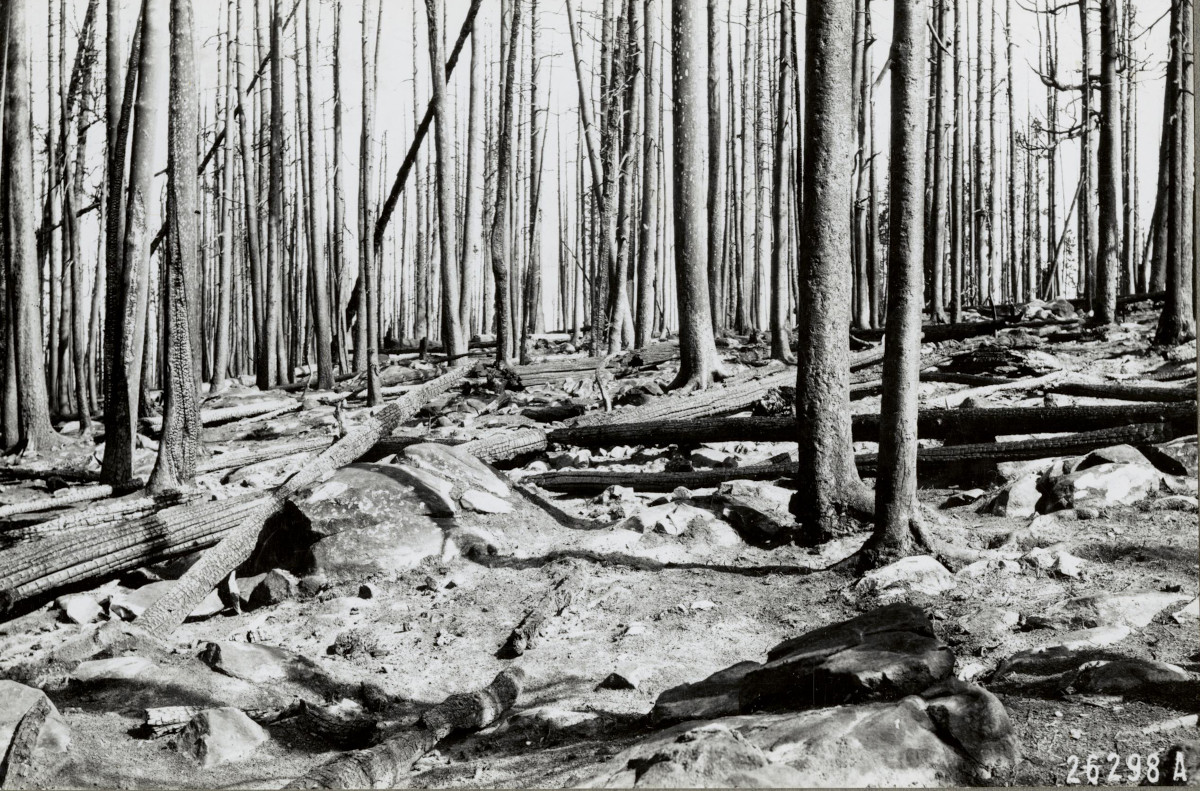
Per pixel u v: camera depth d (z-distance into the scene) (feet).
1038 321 55.21
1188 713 11.84
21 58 43.45
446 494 26.30
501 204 53.83
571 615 20.13
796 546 23.35
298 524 24.49
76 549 23.17
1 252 47.11
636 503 28.35
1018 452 27.53
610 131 58.03
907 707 11.17
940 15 59.52
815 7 22.39
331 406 54.03
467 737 14.62
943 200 60.03
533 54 77.92
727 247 77.36
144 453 40.27
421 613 21.22
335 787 12.25
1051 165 91.30
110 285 31.91
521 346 64.13
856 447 32.37
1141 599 16.57
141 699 16.15
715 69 64.69
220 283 72.84
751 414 38.40
